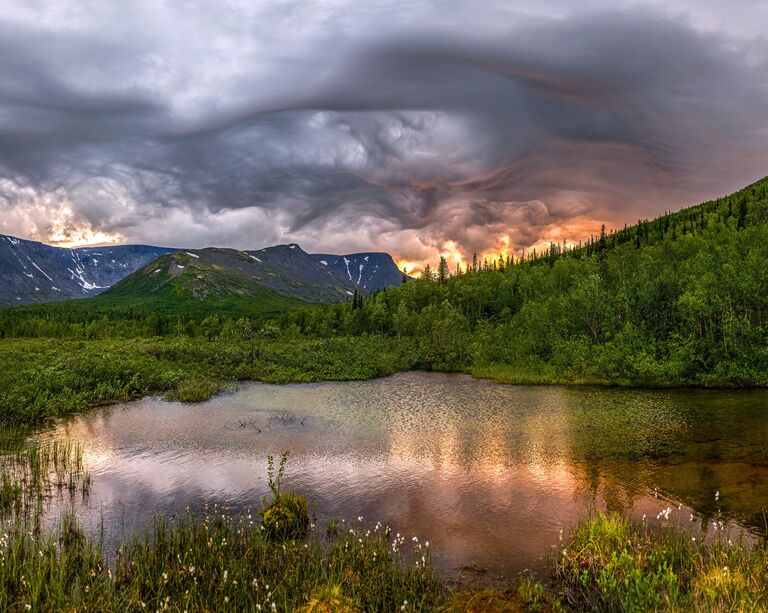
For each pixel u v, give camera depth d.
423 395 35.56
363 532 12.87
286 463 19.19
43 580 9.30
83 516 13.88
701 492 15.42
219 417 27.70
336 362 49.31
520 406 31.02
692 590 8.96
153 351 49.38
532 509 14.43
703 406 29.69
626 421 26.05
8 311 179.62
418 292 129.12
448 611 8.91
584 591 9.70
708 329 40.88
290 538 12.34
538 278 108.19
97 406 30.77
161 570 10.16
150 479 17.28
